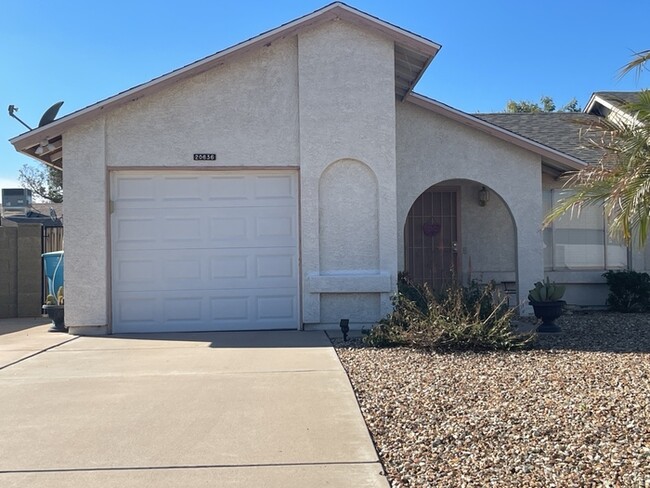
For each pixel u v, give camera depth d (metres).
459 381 7.49
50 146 11.66
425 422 6.04
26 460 5.23
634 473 4.73
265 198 11.66
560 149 15.77
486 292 10.11
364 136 11.50
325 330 11.48
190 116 11.47
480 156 13.38
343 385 7.41
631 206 7.19
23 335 11.38
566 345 9.85
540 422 5.93
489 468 4.94
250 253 11.63
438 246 15.56
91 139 11.34
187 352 9.52
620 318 13.23
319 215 11.51
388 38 11.45
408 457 5.23
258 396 7.00
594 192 7.94
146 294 11.52
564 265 15.12
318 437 5.70
